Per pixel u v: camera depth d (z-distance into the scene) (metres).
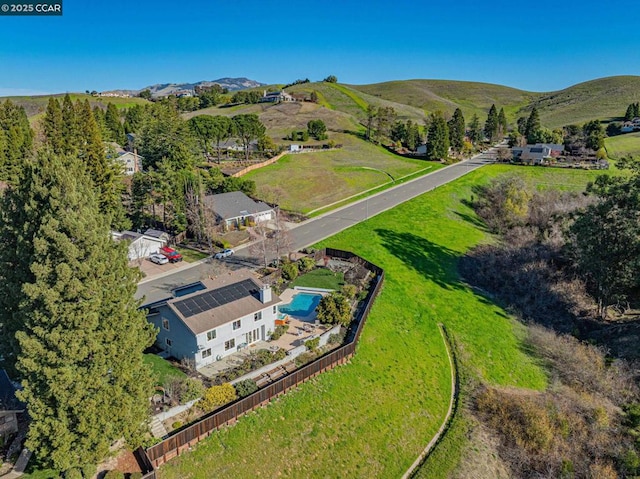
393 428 31.72
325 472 27.28
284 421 29.03
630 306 51.56
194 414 27.75
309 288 46.09
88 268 21.02
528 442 32.03
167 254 53.12
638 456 31.50
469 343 43.56
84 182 23.53
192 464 24.89
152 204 65.62
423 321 45.34
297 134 134.75
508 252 60.69
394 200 79.69
